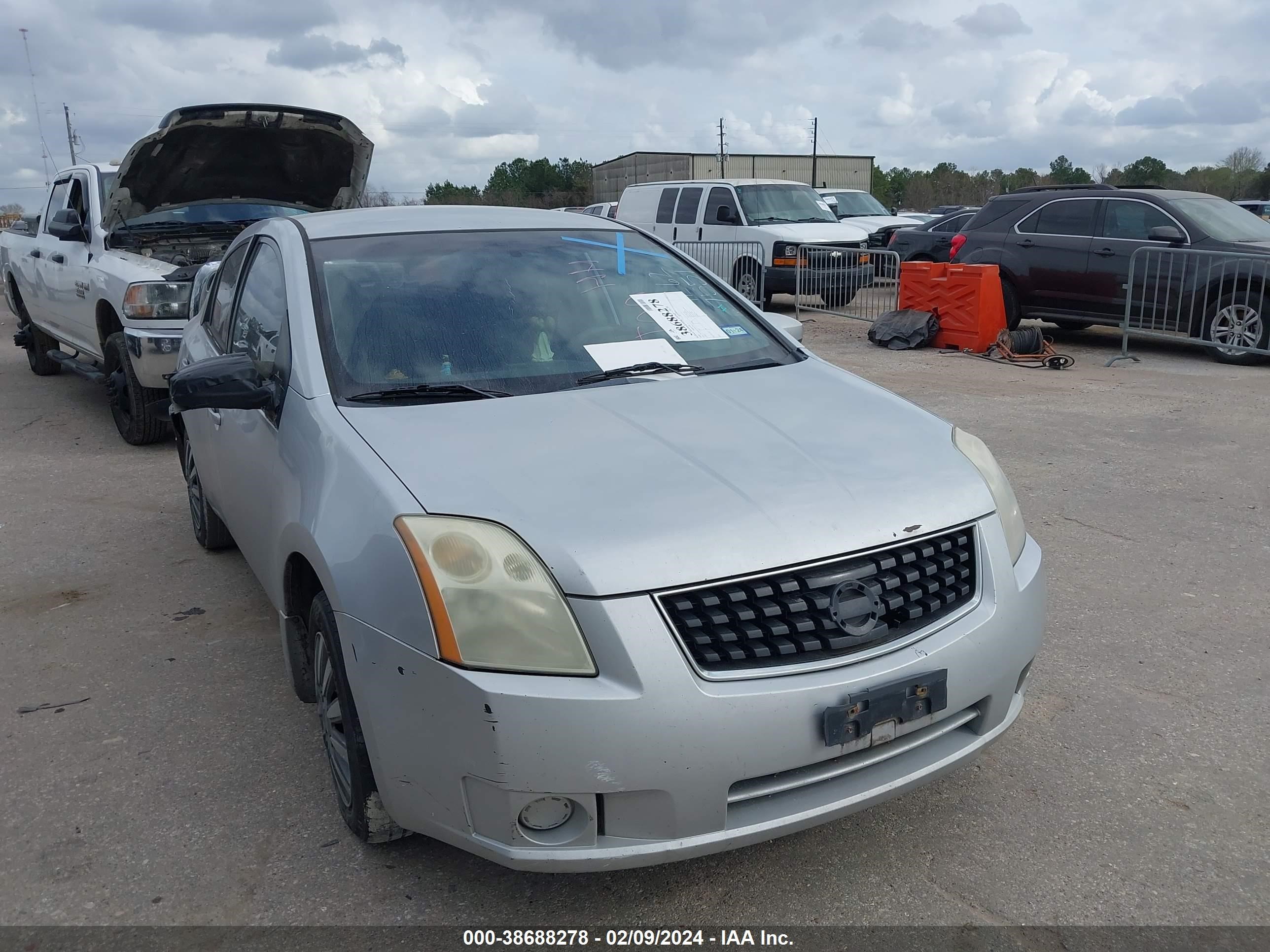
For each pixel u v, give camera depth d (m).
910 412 3.16
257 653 4.09
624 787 2.21
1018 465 6.66
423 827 2.43
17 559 5.19
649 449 2.68
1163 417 8.07
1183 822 2.91
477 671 2.22
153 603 4.61
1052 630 4.18
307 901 2.61
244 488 3.58
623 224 4.25
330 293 3.33
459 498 2.43
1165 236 10.70
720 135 75.50
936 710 2.45
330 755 2.91
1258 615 4.31
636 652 2.20
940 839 2.85
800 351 3.73
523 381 3.14
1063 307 11.61
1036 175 80.44
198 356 4.41
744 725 2.23
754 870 2.73
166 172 7.52
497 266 3.60
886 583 2.44
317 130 7.51
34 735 3.46
